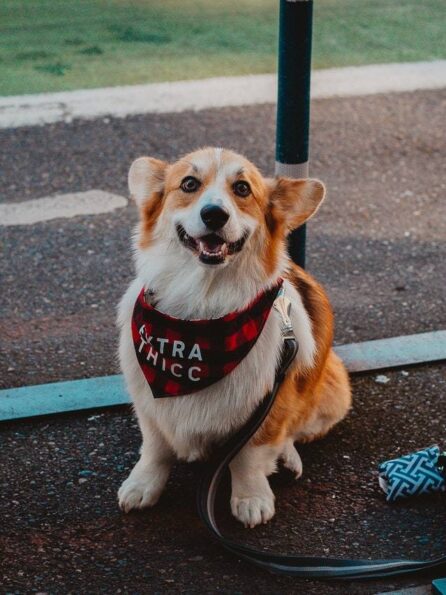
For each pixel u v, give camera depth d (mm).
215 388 1328
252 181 1332
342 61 3182
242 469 1381
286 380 1371
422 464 1408
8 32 3410
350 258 2113
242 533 1343
